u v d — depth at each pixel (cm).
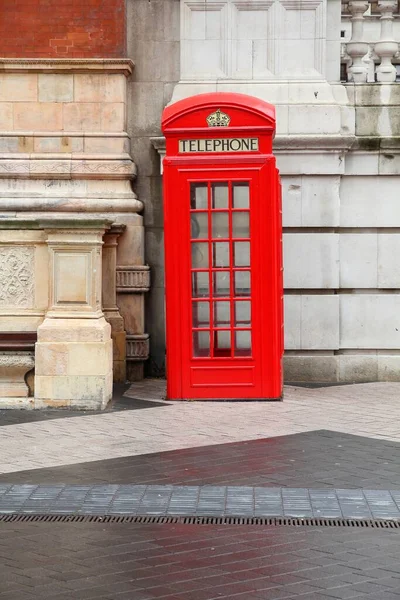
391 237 1530
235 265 1352
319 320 1528
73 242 1305
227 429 1186
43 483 956
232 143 1337
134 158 1548
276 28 1521
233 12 1527
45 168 1512
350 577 721
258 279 1349
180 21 1532
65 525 845
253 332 1355
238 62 1530
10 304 1339
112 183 1520
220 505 890
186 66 1534
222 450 1082
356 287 1534
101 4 1507
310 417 1257
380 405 1342
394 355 1541
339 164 1508
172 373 1366
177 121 1338
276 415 1271
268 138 1333
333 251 1522
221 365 1364
